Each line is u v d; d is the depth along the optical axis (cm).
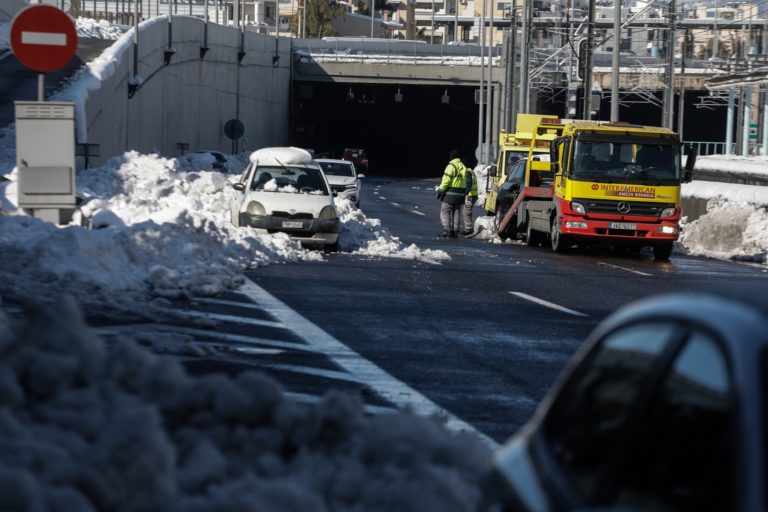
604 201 6850
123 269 3775
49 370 1451
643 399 718
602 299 4178
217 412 1434
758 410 594
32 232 3994
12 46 3859
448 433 1401
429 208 12694
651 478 663
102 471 1088
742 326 650
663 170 6906
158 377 1469
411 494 1040
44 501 1016
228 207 6781
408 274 4812
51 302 3095
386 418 1305
